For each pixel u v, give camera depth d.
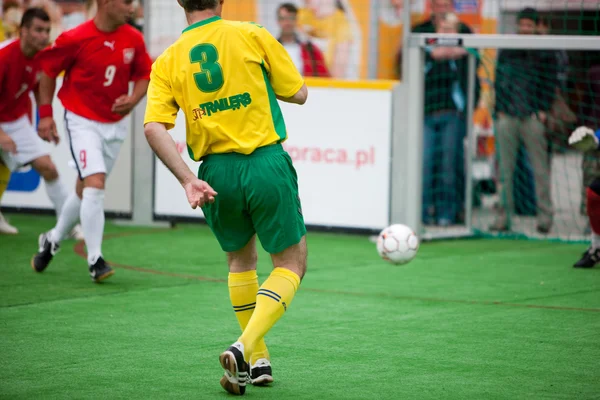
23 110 24.00
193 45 11.86
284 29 31.73
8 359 13.49
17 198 29.36
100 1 19.12
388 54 32.22
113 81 19.48
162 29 32.84
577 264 22.53
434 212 29.31
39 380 12.37
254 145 11.75
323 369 13.15
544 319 16.69
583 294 19.12
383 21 32.16
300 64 31.73
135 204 28.88
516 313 17.22
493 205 32.75
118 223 29.27
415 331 15.66
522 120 28.41
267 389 12.10
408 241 21.11
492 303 18.16
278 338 15.08
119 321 16.17
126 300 18.00
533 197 29.52
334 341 14.89
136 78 20.02
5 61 22.44
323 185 27.14
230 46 11.80
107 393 11.78
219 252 24.22
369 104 26.42
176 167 11.59
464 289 19.62
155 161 28.55
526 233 28.75
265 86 11.96
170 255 23.62
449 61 28.17
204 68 11.75
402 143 26.25
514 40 25.12
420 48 25.75
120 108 19.55
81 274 20.66
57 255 23.09
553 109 28.88
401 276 21.19
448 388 12.16
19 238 25.53
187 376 12.66
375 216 26.67
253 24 12.13
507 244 26.77
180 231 28.03
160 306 17.48
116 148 20.19
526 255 24.61
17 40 22.55
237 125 11.78
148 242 25.73
